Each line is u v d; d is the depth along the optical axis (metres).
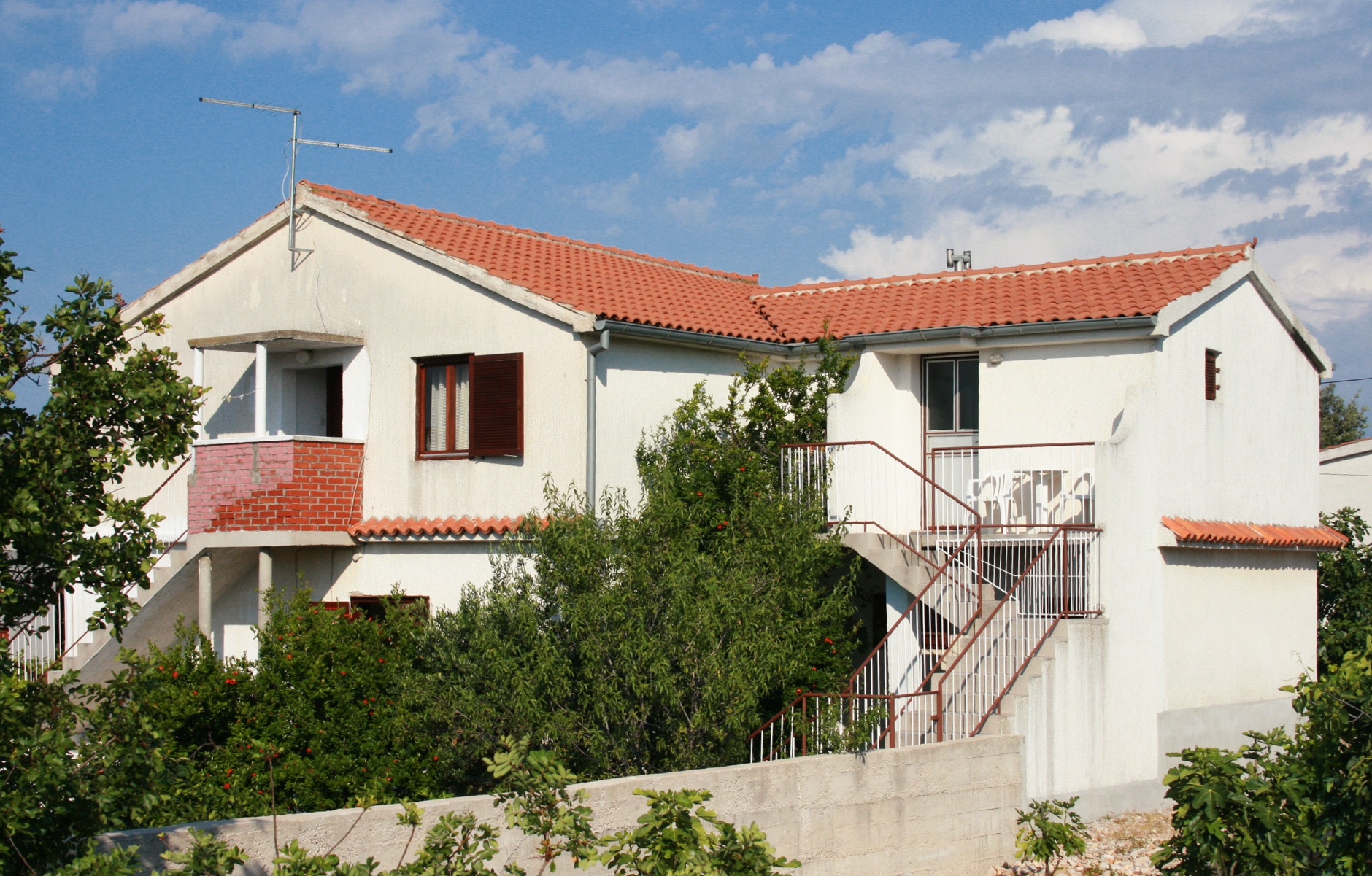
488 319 17.44
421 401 18.06
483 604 14.60
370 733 14.67
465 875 8.02
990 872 12.77
